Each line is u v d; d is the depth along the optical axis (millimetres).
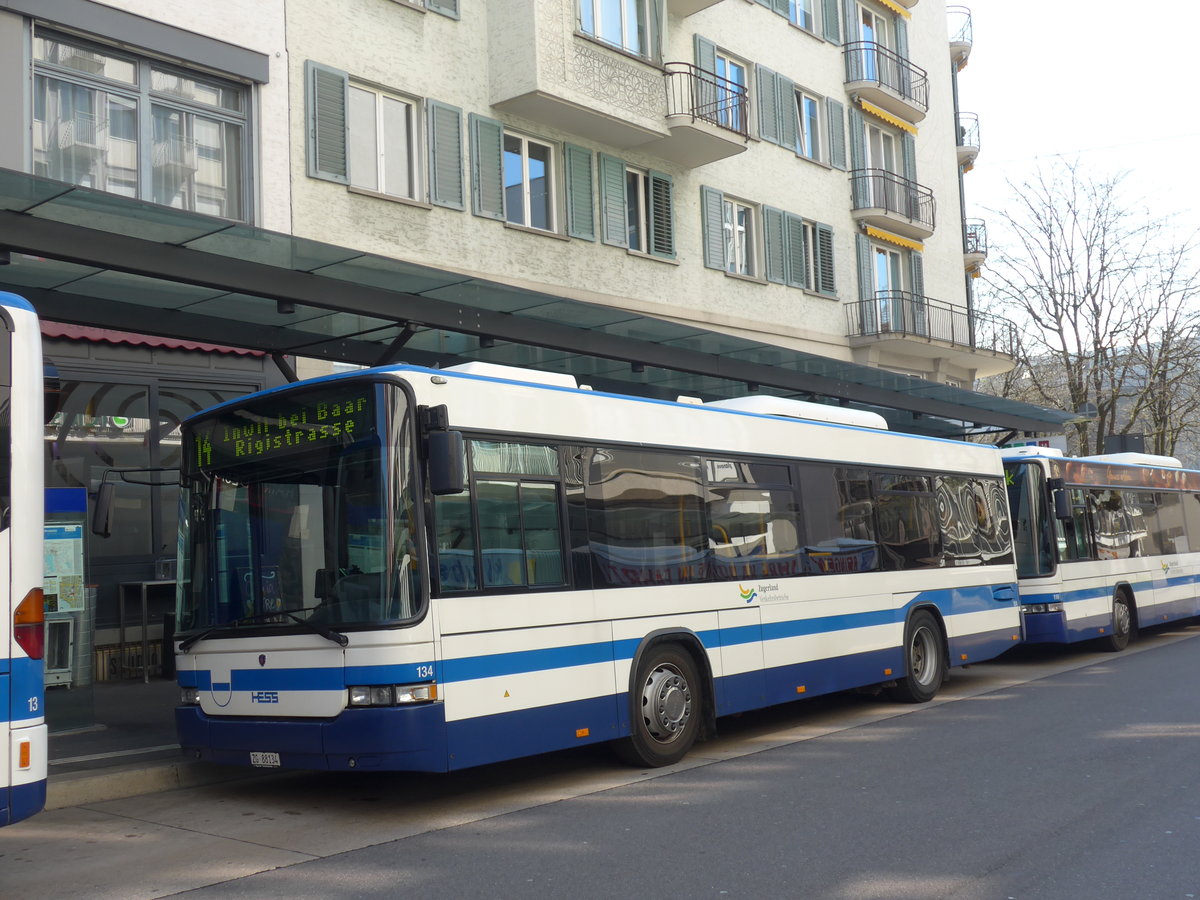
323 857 6590
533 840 6879
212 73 14539
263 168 14914
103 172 13578
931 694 12945
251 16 14867
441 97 17203
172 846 6934
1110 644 17984
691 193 21938
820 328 25203
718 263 22281
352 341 12836
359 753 7195
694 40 22172
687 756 9812
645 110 19453
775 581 10633
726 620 9945
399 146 16812
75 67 13359
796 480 11195
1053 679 14711
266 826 7441
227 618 8039
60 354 13492
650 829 7082
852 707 12672
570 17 18172
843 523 11773
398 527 7387
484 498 7938
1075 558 16922
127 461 14172
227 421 8312
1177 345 34156
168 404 14609
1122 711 11508
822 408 12117
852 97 26938
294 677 7539
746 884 5852
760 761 9406
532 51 17531
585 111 18359
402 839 6992
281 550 7852
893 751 9656
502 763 9633
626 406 9383
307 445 7852
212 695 8016
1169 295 34062
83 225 9117
